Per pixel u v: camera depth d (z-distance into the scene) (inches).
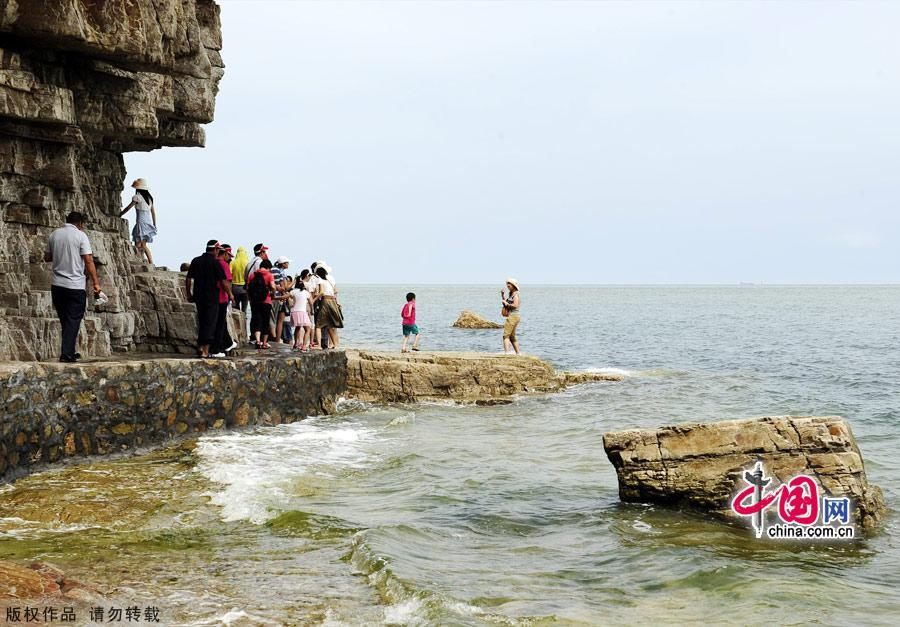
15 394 474.3
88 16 650.2
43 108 620.4
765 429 465.4
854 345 2011.6
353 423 785.6
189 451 582.6
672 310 4808.1
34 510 424.8
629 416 888.9
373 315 3595.0
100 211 818.8
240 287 903.7
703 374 1278.3
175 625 297.9
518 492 534.0
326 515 451.5
